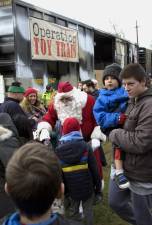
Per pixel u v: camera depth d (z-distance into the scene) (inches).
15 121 171.8
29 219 55.2
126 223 181.8
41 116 245.3
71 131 152.6
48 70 447.5
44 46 429.1
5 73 381.7
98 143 177.6
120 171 121.6
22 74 385.7
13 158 55.4
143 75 117.4
